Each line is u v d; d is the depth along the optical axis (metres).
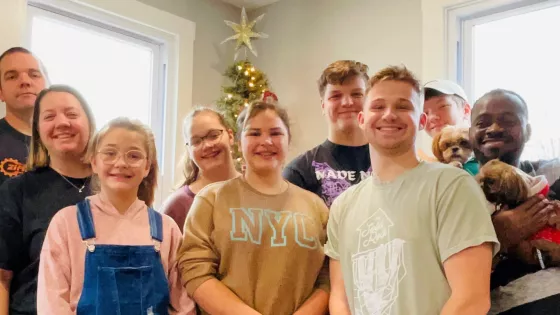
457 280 1.30
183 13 3.20
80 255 1.56
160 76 3.14
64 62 2.76
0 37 2.35
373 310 1.40
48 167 1.84
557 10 2.36
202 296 1.58
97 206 1.65
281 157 1.74
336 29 3.13
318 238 1.68
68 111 1.83
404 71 1.54
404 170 1.51
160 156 3.09
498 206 1.56
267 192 1.72
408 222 1.39
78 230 1.58
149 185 1.82
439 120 2.02
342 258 1.55
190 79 3.20
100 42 2.92
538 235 1.50
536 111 2.38
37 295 1.57
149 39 3.09
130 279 1.57
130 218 1.66
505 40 2.51
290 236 1.63
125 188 1.64
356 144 1.96
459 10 2.61
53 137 1.80
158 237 1.67
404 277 1.36
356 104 1.93
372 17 2.98
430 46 2.68
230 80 3.39
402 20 2.85
